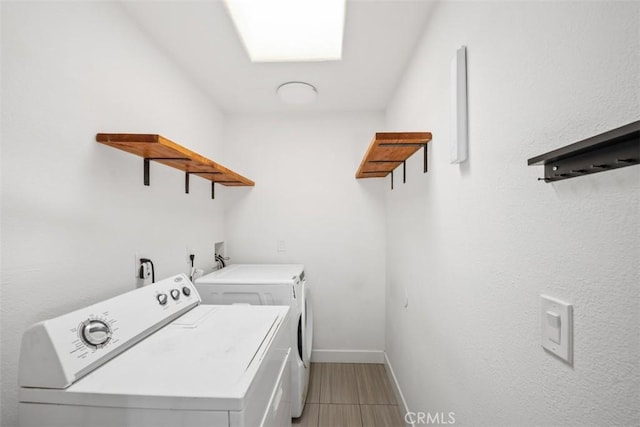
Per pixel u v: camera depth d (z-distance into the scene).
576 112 0.57
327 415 2.03
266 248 2.76
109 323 0.97
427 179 1.48
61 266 1.02
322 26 1.72
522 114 0.73
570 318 0.58
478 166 0.96
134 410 0.75
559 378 0.62
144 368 0.86
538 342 0.68
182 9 1.40
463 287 1.07
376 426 1.92
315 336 2.77
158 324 1.16
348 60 1.87
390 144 1.49
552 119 0.63
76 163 1.09
